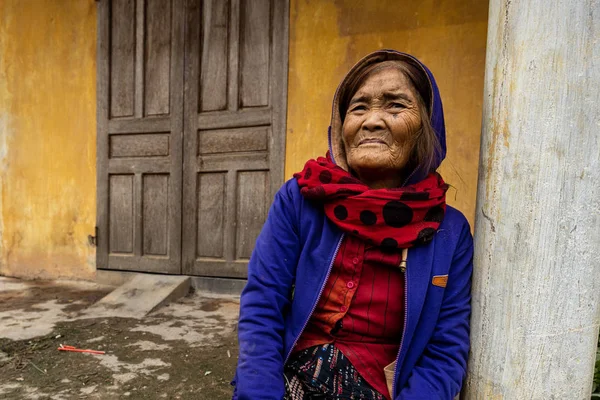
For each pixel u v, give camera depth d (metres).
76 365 2.36
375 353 1.22
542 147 1.13
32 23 4.34
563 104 1.12
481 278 1.25
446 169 3.21
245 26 3.68
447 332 1.21
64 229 4.35
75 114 4.26
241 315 1.23
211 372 2.29
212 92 3.80
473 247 1.30
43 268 4.42
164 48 3.93
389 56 1.32
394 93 1.23
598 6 1.10
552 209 1.13
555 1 1.11
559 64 1.11
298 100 3.55
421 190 1.24
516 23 1.17
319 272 1.23
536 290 1.15
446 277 1.21
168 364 2.38
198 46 3.82
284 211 1.30
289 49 3.56
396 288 1.21
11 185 4.50
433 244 1.21
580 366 1.17
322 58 3.48
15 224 4.50
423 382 1.14
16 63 4.41
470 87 3.15
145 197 4.07
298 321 1.23
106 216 4.19
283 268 1.25
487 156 1.25
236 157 3.75
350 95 1.34
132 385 2.14
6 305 3.50
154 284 3.81
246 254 3.78
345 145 1.34
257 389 1.09
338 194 1.21
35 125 4.39
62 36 4.25
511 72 1.18
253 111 3.67
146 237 4.08
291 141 3.58
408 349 1.19
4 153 4.51
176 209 3.95
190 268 3.92
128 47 4.05
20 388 2.10
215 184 3.84
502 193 1.19
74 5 4.19
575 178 1.12
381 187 1.32
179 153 3.92
